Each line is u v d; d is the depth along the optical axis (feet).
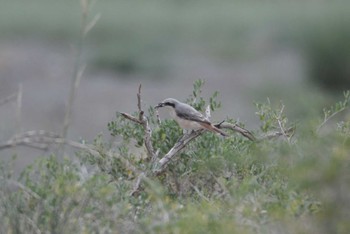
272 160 31.48
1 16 182.70
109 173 35.19
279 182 31.22
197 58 166.61
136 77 151.74
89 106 123.85
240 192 29.17
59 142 30.86
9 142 30.25
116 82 145.89
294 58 161.17
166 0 205.36
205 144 36.58
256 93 124.06
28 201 30.60
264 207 29.35
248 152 33.86
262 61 161.89
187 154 36.04
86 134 106.83
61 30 177.17
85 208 29.89
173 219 28.99
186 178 35.50
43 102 123.85
